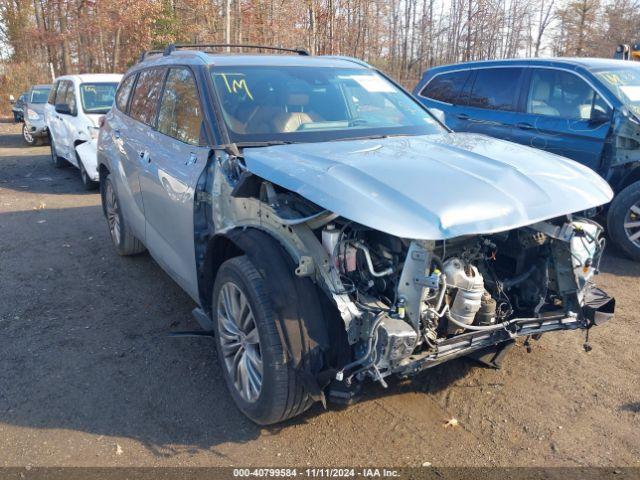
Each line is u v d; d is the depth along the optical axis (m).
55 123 12.06
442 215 2.69
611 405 3.55
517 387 3.75
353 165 3.13
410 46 32.53
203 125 3.95
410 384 3.79
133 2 29.20
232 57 4.55
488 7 27.67
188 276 4.14
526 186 3.09
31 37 37.78
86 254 6.59
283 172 3.09
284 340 2.94
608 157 6.35
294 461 3.10
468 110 8.11
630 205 6.07
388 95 4.73
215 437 3.31
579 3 32.19
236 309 3.39
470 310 2.98
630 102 6.39
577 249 3.32
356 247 2.94
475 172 3.15
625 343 4.32
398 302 2.83
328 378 2.87
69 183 11.13
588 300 3.47
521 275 3.45
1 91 34.66
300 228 3.02
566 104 6.93
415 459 3.10
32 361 4.19
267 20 25.14
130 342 4.47
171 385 3.86
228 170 3.52
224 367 3.59
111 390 3.80
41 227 7.80
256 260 3.09
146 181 4.70
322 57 5.09
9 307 5.14
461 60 29.16
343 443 3.23
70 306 5.16
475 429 3.35
